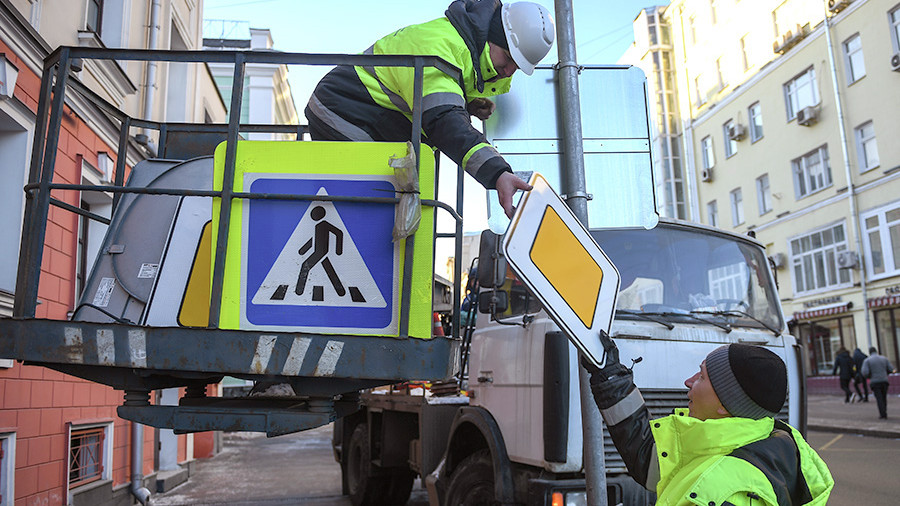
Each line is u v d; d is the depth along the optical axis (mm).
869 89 22453
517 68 3105
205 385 3166
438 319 6023
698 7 32281
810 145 25031
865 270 22656
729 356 1871
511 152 3076
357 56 2596
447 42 2803
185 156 4016
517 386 4332
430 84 2678
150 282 2955
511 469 4344
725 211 30188
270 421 2465
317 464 13000
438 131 2627
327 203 2477
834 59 23719
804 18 25188
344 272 2441
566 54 3076
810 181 25344
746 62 28859
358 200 2438
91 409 7129
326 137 3070
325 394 2484
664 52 36969
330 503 8633
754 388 1800
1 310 5516
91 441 7289
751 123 28484
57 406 6348
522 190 2498
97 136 7488
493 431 4496
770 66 27016
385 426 7387
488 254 4398
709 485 1612
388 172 2494
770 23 27047
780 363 1855
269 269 2443
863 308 22594
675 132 36469
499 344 4645
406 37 2863
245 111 27500
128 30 8898
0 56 5305
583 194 2963
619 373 2092
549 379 3926
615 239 4602
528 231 2039
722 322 4586
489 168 2504
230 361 2354
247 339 2367
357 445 8367
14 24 5484
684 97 33188
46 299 6238
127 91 8555
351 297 2434
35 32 5797
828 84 24078
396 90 2912
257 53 2578
